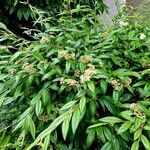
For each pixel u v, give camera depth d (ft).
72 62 4.38
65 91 4.37
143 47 5.08
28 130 4.03
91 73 3.96
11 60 4.74
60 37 5.20
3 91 4.67
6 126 4.99
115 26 5.82
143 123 3.45
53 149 4.27
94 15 6.44
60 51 4.47
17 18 9.35
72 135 3.94
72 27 5.73
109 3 14.84
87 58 4.38
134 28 5.59
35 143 3.40
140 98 4.16
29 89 4.60
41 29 8.47
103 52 4.79
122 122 3.71
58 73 4.35
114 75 4.12
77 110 3.64
